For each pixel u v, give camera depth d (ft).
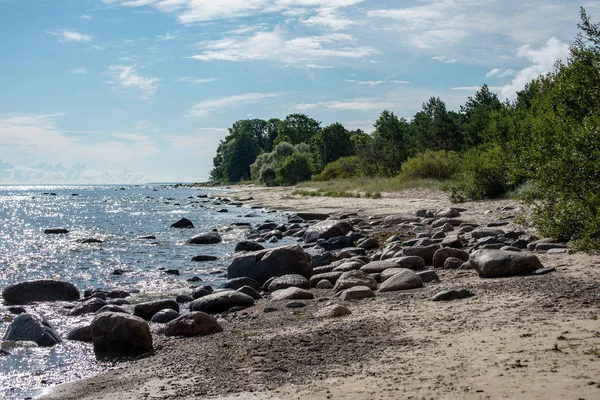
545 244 37.32
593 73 44.65
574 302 21.76
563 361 14.61
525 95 137.49
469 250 41.96
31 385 19.35
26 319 26.40
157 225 94.89
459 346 17.51
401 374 15.39
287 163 277.64
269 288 36.47
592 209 35.99
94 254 60.13
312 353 18.99
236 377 17.22
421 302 25.96
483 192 85.66
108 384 18.43
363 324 22.49
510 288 26.18
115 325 22.93
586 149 36.88
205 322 25.62
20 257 58.29
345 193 132.36
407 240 52.08
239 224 87.81
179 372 18.76
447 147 190.29
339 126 326.44
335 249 53.88
